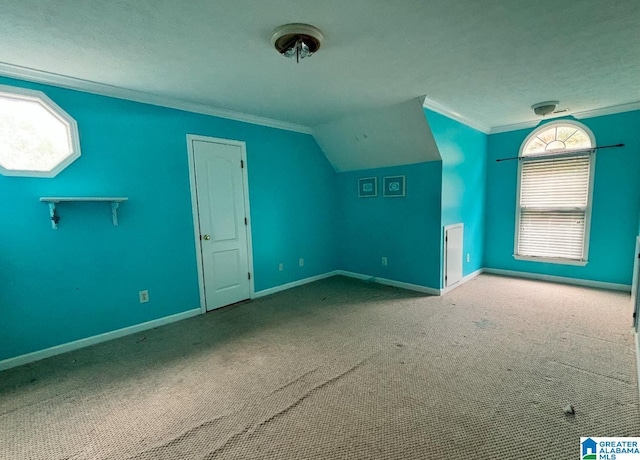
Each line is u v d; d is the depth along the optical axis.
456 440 1.54
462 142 4.07
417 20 1.77
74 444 1.59
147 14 1.64
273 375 2.17
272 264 4.14
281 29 1.82
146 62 2.23
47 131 2.52
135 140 2.89
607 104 3.54
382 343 2.61
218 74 2.47
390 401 1.85
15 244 2.35
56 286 2.54
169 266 3.18
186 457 1.49
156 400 1.92
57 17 1.64
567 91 3.05
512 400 1.83
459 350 2.44
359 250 4.75
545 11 1.70
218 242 3.56
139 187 2.94
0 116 2.35
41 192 2.43
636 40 2.03
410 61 2.31
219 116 3.49
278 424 1.69
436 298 3.75
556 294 3.76
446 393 1.91
